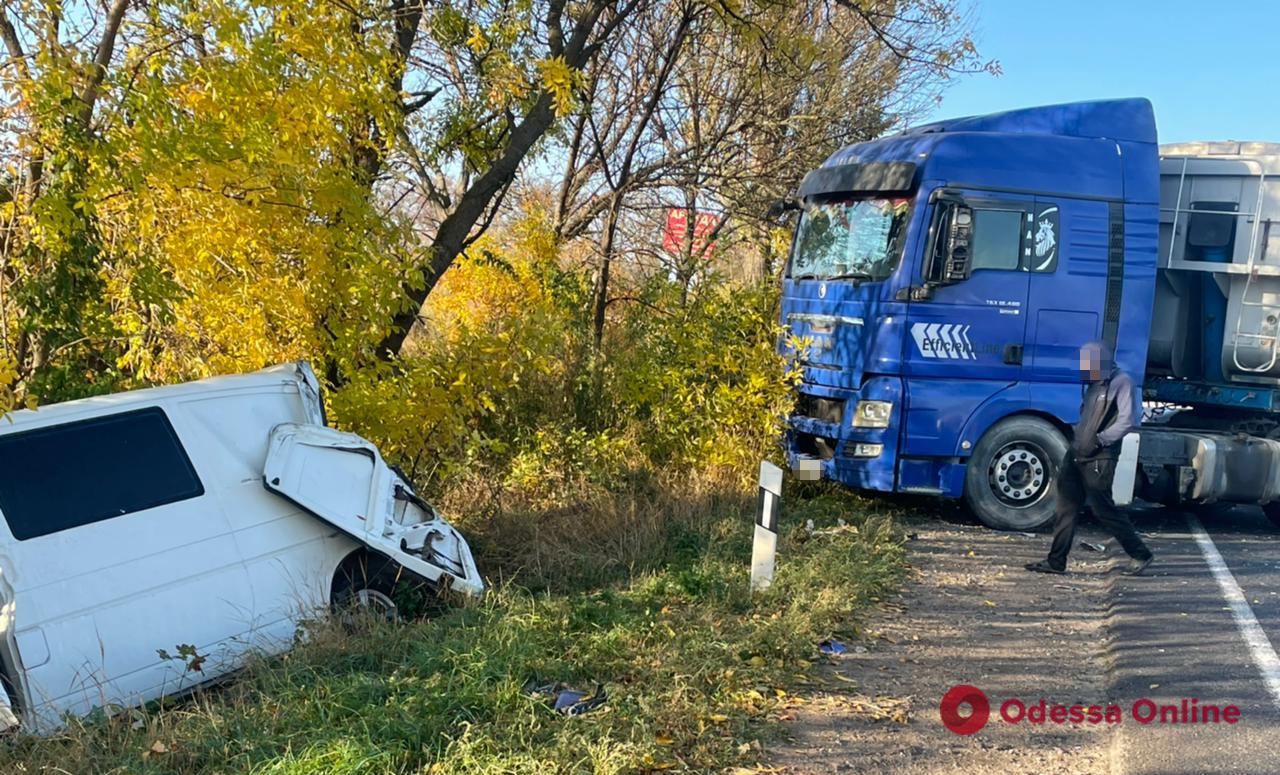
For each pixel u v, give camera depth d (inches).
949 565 291.9
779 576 252.8
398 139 303.6
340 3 256.1
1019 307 329.4
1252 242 350.3
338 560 213.5
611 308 510.3
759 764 155.8
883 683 194.7
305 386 227.5
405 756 146.9
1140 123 346.3
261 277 249.4
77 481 182.9
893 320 326.0
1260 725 173.9
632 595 239.3
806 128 546.3
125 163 206.2
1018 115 345.4
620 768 147.0
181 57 228.1
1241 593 263.6
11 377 184.5
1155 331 370.6
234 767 147.0
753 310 387.2
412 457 290.2
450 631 201.8
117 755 154.0
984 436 336.2
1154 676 198.8
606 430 372.8
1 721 160.2
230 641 192.4
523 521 301.3
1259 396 362.9
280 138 241.3
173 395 202.4
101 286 232.7
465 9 329.1
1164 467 364.2
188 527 193.0
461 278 439.5
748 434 366.0
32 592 170.4
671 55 466.9
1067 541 283.4
